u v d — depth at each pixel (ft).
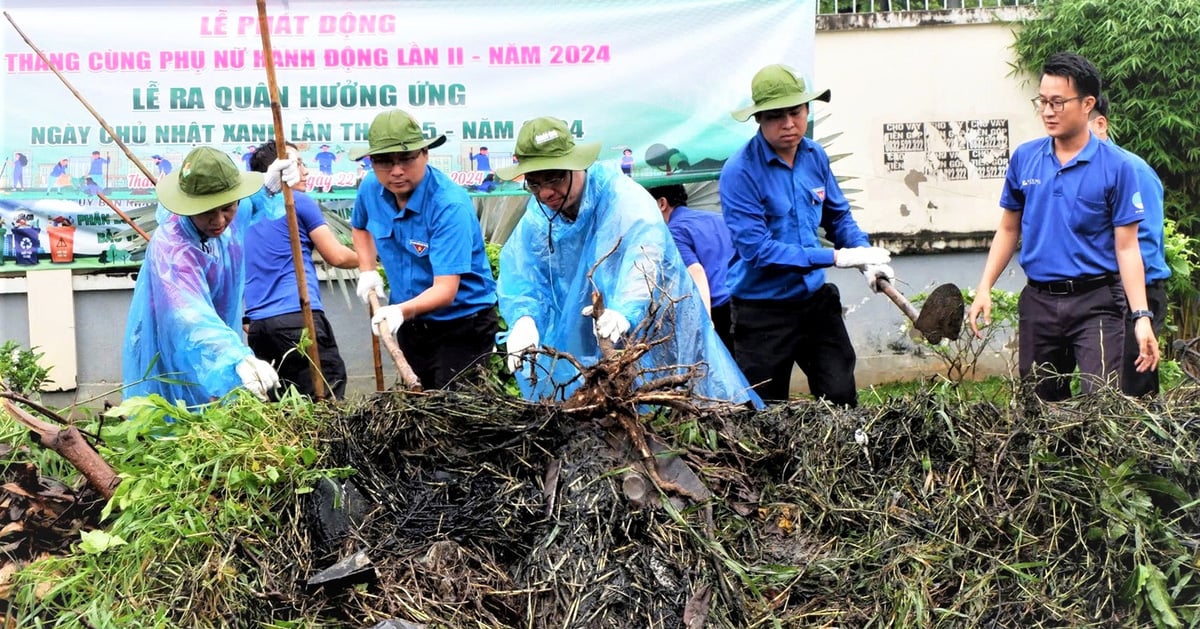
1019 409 13.65
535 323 17.51
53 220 28.07
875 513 12.73
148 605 11.57
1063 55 18.42
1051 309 18.72
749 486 13.41
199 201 15.93
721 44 27.45
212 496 12.71
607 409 13.04
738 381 17.29
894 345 29.66
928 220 29.81
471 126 27.61
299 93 27.53
